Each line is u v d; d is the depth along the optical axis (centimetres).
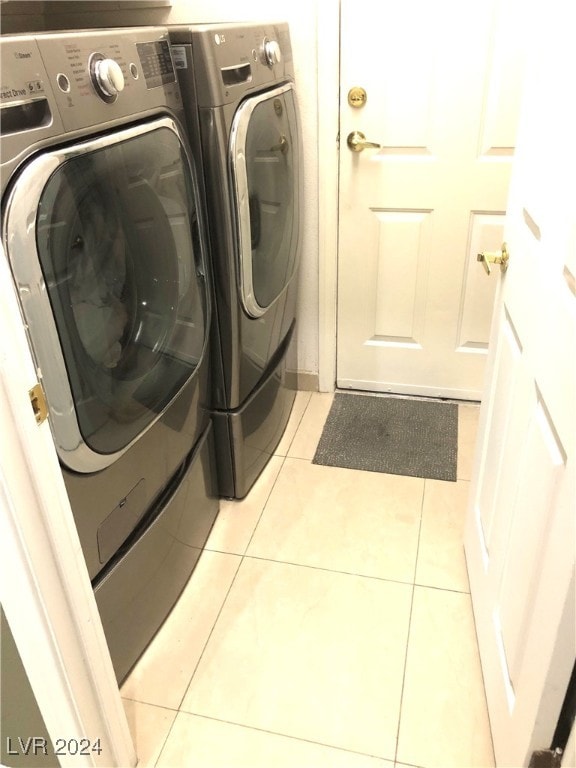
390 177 208
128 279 119
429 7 183
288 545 176
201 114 137
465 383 237
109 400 114
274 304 188
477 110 193
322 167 208
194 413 156
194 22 196
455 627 150
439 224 212
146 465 133
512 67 185
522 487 108
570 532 83
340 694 136
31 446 82
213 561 171
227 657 145
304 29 191
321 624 152
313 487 198
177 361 140
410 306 228
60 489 90
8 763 110
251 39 153
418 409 236
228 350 164
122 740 117
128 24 187
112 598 128
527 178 114
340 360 244
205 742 128
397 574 165
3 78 84
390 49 190
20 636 93
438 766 122
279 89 171
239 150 144
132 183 114
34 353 92
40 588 89
